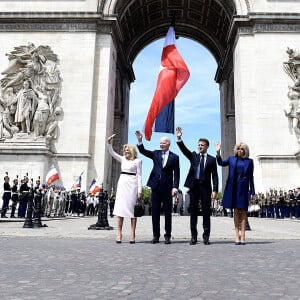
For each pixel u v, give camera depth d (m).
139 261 8.82
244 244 12.57
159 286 6.20
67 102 39.38
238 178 12.67
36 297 5.38
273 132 38.34
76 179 37.66
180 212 62.62
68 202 35.53
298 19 40.41
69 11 41.09
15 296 5.43
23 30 41.31
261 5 41.25
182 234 17.08
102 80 40.53
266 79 39.53
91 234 16.03
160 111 19.30
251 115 39.34
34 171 36.44
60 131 38.75
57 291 5.78
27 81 38.59
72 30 41.06
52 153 37.91
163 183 13.11
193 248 11.47
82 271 7.50
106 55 41.09
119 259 9.10
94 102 40.06
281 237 15.30
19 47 39.75
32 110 38.22
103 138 39.22
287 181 37.06
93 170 38.53
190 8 54.22
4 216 28.64
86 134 38.62
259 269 7.86
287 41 40.34
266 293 5.76
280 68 39.78
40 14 41.19
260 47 40.28
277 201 35.44
